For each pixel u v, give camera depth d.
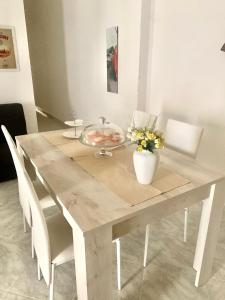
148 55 3.05
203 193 1.36
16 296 1.52
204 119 2.53
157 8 2.77
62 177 1.39
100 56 3.73
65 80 5.02
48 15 5.00
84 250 1.00
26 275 1.67
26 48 3.21
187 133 1.90
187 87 2.63
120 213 1.06
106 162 1.59
